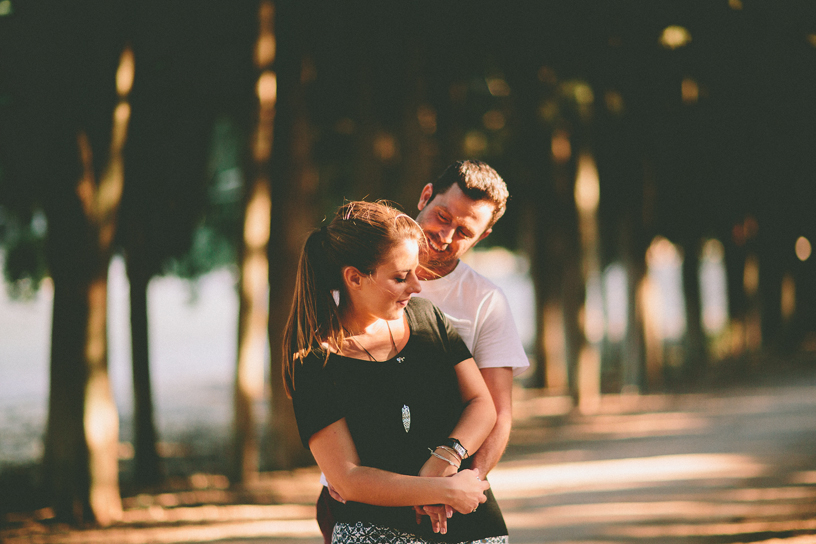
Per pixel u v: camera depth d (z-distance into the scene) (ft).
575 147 59.00
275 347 40.91
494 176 7.89
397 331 6.96
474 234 7.90
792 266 94.79
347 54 44.75
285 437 41.19
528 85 47.57
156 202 43.42
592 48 39.32
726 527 21.74
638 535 21.97
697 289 75.05
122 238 41.37
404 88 45.11
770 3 29.78
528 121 55.93
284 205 40.60
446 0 40.60
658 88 42.16
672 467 34.47
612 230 77.66
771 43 32.37
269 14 37.81
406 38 43.06
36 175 35.09
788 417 47.42
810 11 29.37
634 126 54.85
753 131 42.88
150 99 40.16
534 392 70.79
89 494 30.83
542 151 60.64
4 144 34.32
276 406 41.32
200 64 39.27
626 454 40.19
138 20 32.81
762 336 98.37
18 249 44.91
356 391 6.65
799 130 39.88
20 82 31.07
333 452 6.53
